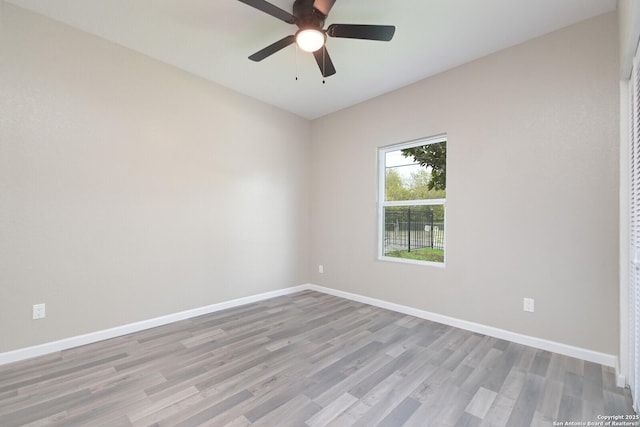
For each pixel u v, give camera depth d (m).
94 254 2.64
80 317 2.57
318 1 1.99
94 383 2.00
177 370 2.17
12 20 2.26
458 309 3.04
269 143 4.08
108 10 2.31
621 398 1.85
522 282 2.64
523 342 2.62
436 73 3.22
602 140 2.28
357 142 4.03
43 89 2.39
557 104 2.48
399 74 3.24
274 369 2.20
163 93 3.06
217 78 3.38
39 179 2.37
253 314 3.41
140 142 2.91
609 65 2.26
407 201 3.57
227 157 3.61
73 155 2.53
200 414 1.69
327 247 4.40
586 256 2.34
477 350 2.51
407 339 2.74
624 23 1.82
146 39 2.69
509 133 2.72
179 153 3.19
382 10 2.27
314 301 3.95
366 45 2.70
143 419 1.65
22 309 2.30
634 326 1.84
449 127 3.12
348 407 1.76
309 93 3.74
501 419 1.67
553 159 2.50
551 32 2.51
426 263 3.34
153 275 3.00
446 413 1.72
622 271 2.02
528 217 2.62
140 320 2.91
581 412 1.73
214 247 3.49
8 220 2.24
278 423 1.62
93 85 2.63
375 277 3.79
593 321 2.31
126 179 2.82
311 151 4.67
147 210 2.96
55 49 2.44
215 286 3.50
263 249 4.00
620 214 2.05
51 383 1.99
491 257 2.82
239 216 3.73
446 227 3.14
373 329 2.98
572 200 2.41
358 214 4.00
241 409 1.74
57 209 2.45
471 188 2.95
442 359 2.36
